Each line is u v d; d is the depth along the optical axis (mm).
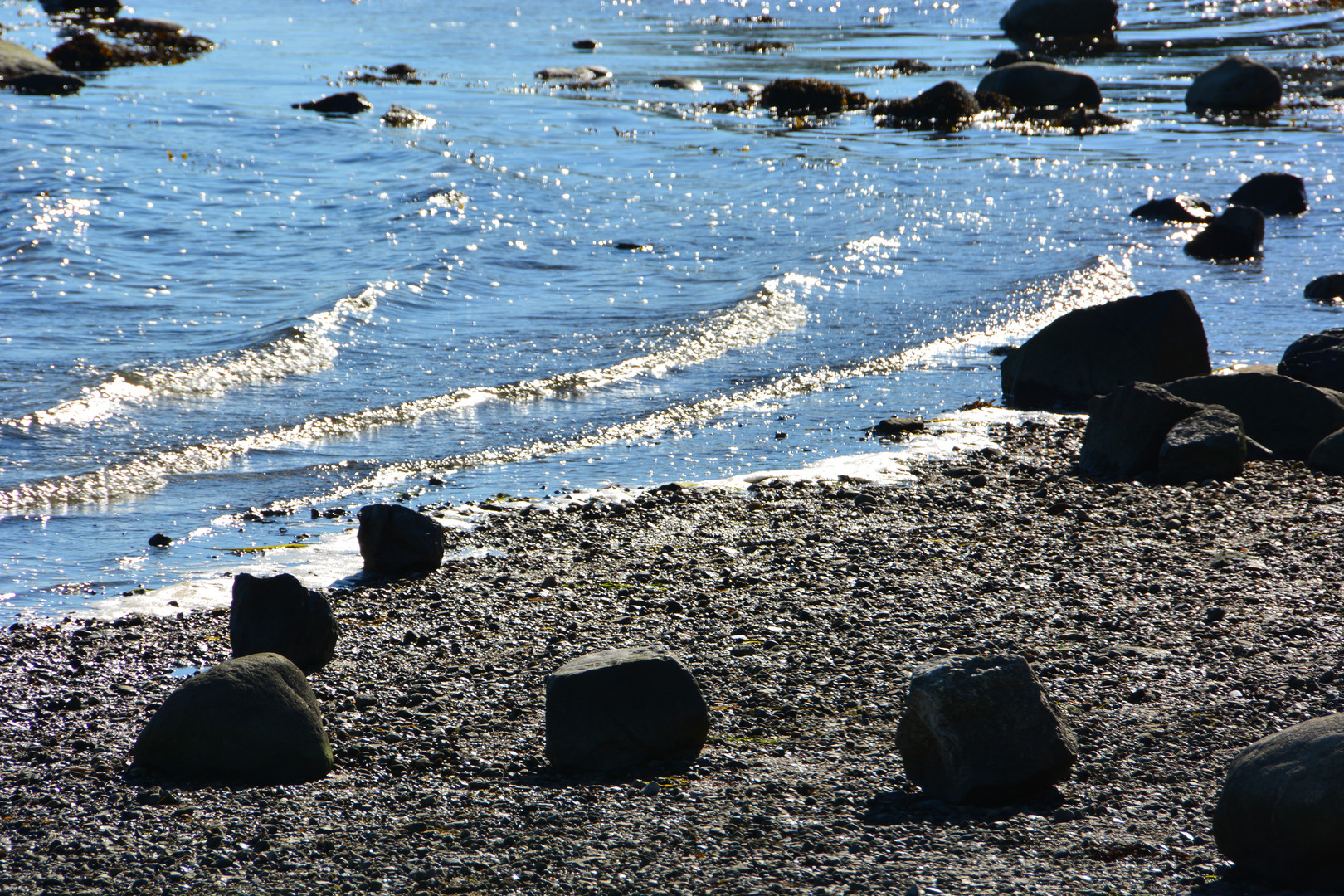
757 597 24688
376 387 41406
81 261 57781
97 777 17750
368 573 26703
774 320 50438
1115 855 14016
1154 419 32656
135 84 120188
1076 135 100438
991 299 53750
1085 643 21469
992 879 13492
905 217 70625
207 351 44062
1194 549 26609
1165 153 91062
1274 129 100500
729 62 145500
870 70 137375
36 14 173125
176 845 15391
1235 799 13383
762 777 16969
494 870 14352
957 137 100750
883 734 18359
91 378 40156
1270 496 30188
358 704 20062
